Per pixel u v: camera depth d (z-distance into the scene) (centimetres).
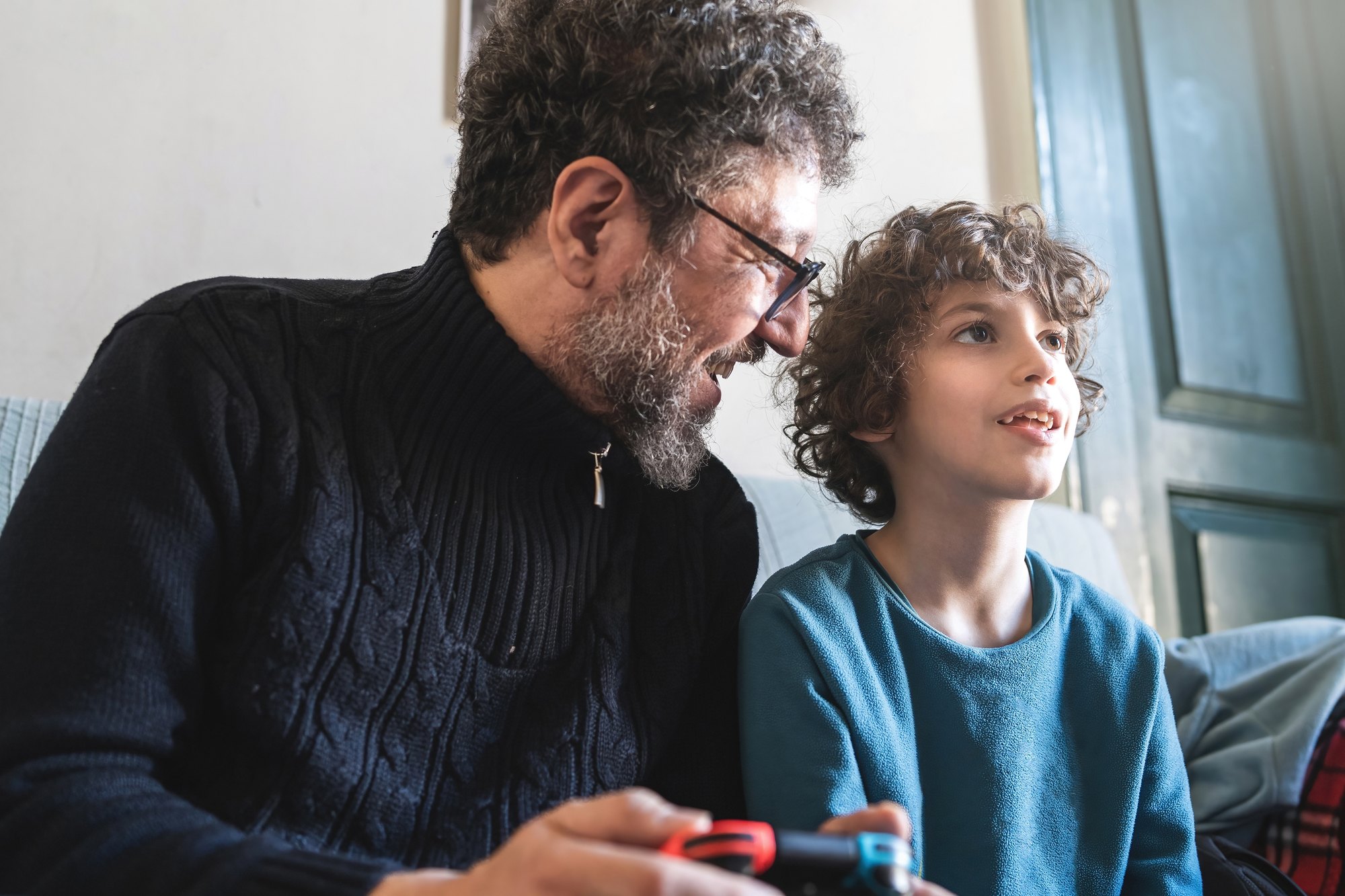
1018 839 95
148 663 70
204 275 156
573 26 87
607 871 48
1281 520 243
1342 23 274
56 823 61
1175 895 97
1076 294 112
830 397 114
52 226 149
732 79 86
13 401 110
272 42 166
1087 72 235
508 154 88
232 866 59
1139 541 221
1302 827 122
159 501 73
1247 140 259
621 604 92
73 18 155
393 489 82
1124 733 101
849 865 54
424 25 176
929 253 108
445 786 80
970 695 99
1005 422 100
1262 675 140
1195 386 237
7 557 71
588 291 87
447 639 81
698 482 105
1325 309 259
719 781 98
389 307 90
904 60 216
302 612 75
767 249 90
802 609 101
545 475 91
